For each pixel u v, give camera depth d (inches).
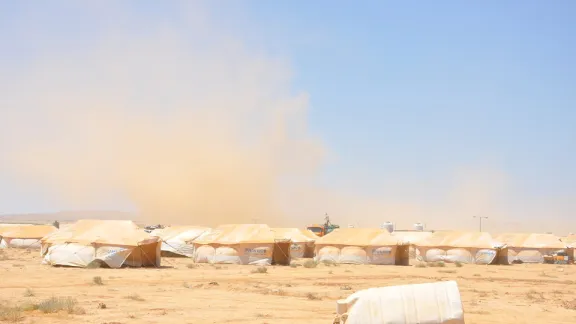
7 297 957.2
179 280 1338.6
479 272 1846.7
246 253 1937.7
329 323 765.3
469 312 906.1
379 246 2149.4
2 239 2802.7
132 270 1584.6
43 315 765.9
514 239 2664.9
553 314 909.2
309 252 2596.0
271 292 1112.8
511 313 907.4
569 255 2637.8
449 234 2438.5
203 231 2423.7
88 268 1606.8
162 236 2397.9
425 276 1620.3
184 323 742.5
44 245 1951.3
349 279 1467.8
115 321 737.0
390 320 524.1
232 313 836.6
